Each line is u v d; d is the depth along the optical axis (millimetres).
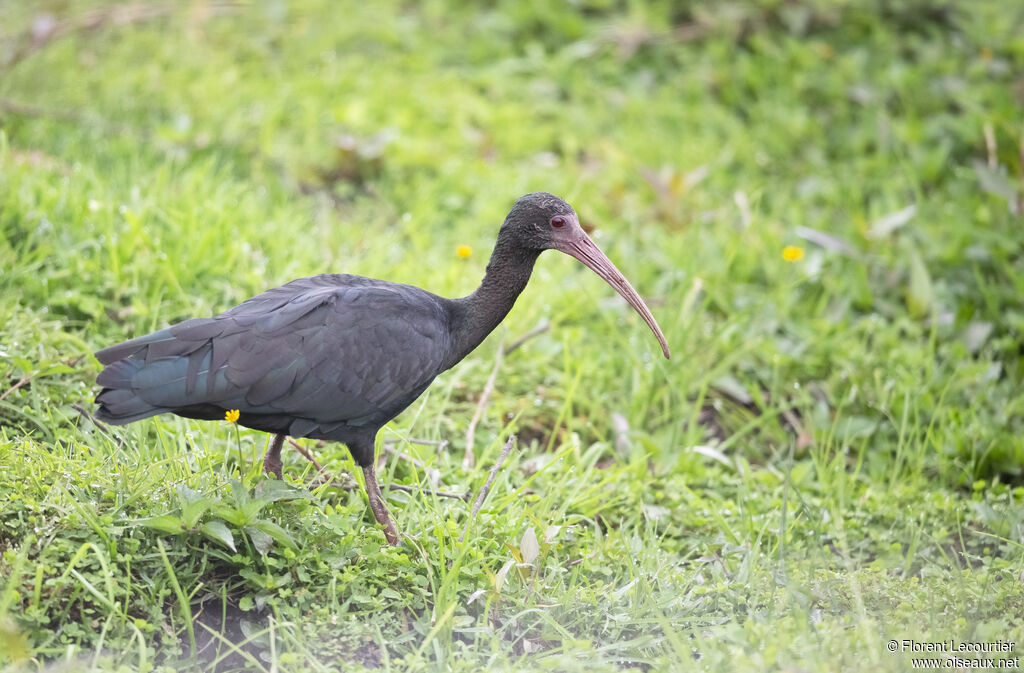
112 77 15797
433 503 8984
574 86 16969
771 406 11711
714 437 11742
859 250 13602
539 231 9273
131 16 17391
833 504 10258
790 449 10906
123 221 12102
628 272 13359
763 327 12641
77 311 10859
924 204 14578
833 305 13070
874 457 11266
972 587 8945
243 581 8078
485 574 8328
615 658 7953
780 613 8477
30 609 7340
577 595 8438
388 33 17766
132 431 9352
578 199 14492
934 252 13672
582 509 9789
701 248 13703
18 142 13836
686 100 16969
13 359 9289
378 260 12508
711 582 9016
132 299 10961
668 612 8492
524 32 18141
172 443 9258
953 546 9992
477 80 16984
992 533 10016
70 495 7945
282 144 14914
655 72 17562
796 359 12172
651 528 9703
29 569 7660
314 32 17766
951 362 12344
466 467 10102
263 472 8758
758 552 9094
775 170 15766
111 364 7699
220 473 8742
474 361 11594
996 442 11125
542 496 9859
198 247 11570
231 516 7875
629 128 16172
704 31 18062
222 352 7863
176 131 14266
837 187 15211
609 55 17797
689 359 11992
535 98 16859
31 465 8352
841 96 16625
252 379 7910
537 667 7742
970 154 15750
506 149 15711
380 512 8641
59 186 12305
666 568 9031
